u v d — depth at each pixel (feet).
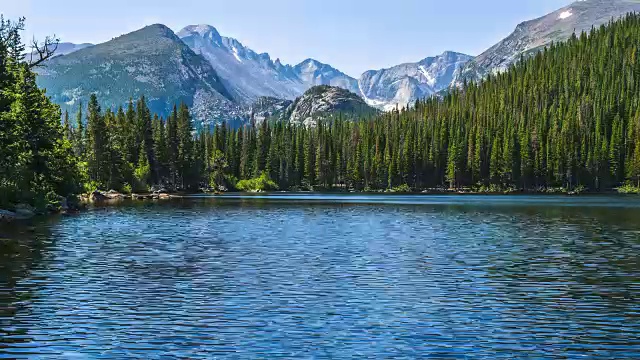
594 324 73.00
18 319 74.43
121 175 498.28
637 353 62.03
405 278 102.63
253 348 63.46
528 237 168.25
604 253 134.21
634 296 88.43
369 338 67.10
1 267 111.55
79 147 491.72
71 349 62.95
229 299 85.92
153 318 75.31
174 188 625.82
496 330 70.38
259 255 130.41
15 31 280.10
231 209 308.19
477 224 214.48
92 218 230.89
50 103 342.23
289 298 86.63
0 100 239.50
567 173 645.10
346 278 102.47
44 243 148.36
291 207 334.85
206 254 131.34
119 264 116.37
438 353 61.98
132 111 616.39
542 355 61.41
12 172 241.96
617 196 533.14
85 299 85.35
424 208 328.70
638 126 638.94
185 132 648.38
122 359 59.98
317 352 62.23
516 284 97.45
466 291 92.02
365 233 179.93
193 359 60.03
